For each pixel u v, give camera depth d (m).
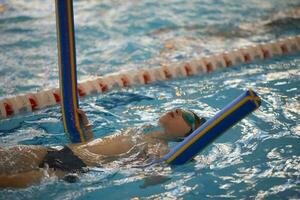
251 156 4.61
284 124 5.29
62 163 4.31
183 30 9.41
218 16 10.38
